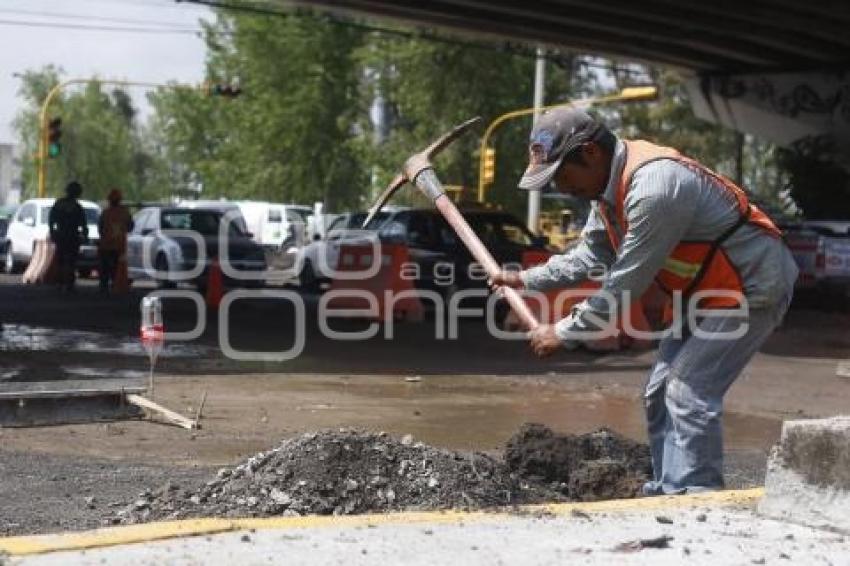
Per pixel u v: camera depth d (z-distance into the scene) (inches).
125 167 4266.7
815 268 989.2
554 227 1908.2
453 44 1782.7
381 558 177.3
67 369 499.8
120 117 4549.7
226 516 224.5
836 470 203.8
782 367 622.2
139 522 228.1
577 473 255.8
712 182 233.0
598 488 252.1
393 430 379.2
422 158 258.4
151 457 313.3
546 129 232.4
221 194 2625.5
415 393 471.2
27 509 247.9
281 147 2263.8
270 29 2217.0
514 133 1921.8
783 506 210.4
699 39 1274.6
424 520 205.0
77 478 283.0
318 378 502.6
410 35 1728.6
